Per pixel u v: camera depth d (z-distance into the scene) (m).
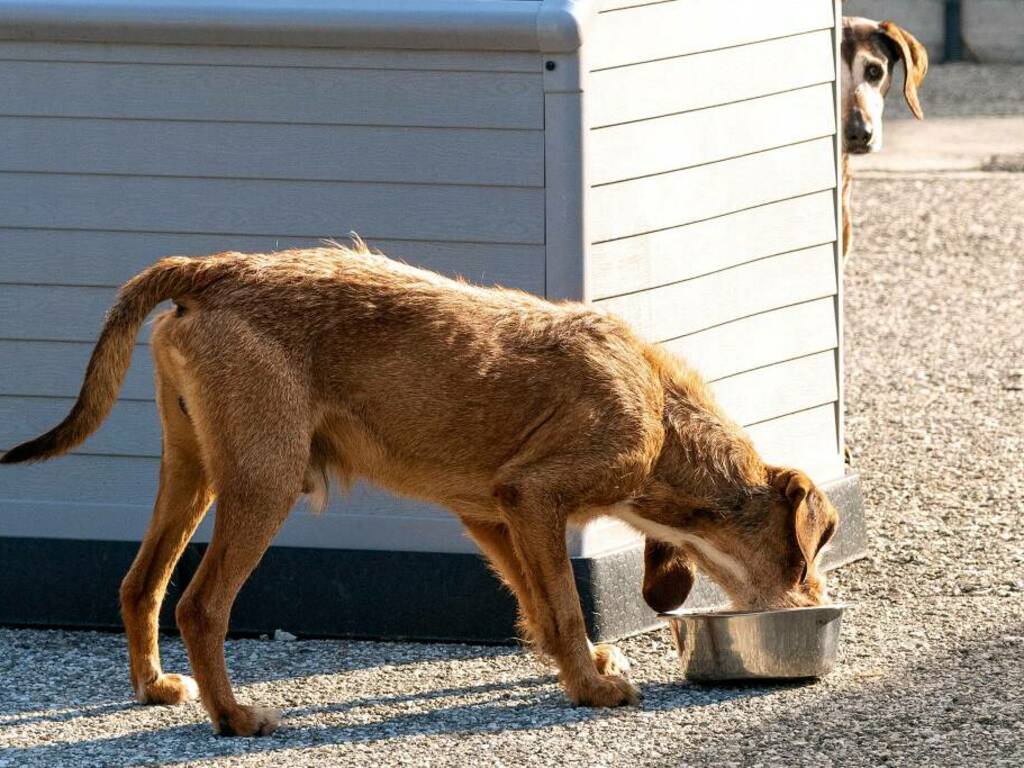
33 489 6.79
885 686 5.84
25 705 5.85
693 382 5.95
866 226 17.23
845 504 7.52
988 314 13.43
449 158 6.34
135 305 5.55
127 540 6.73
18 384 6.73
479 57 6.23
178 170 6.55
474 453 5.72
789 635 5.74
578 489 5.63
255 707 5.52
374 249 6.47
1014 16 28.86
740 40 6.90
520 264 6.35
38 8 6.42
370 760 5.21
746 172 7.01
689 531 5.90
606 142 6.33
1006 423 10.16
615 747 5.28
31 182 6.63
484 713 5.68
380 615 6.61
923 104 24.92
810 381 7.45
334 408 5.66
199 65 6.47
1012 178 19.34
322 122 6.42
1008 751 5.12
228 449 5.46
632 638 6.61
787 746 5.24
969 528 8.03
